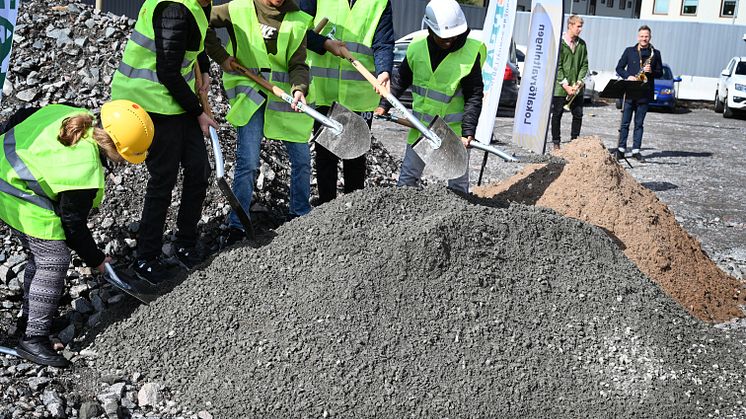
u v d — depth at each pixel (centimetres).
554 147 1122
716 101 2306
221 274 458
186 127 472
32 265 418
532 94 719
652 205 621
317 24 582
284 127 537
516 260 470
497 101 671
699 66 2703
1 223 518
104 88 714
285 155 698
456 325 431
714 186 1075
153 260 477
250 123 520
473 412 396
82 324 459
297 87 516
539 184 629
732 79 2139
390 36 591
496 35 664
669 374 429
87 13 800
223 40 1220
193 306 440
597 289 467
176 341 427
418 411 392
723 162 1305
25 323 449
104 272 423
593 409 406
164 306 444
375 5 585
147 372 416
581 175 616
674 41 2705
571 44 1086
